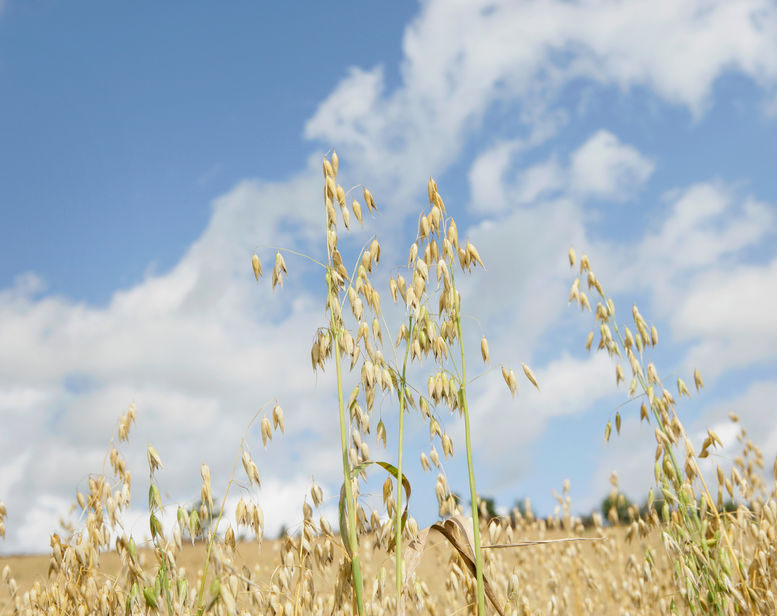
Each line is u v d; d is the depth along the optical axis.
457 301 0.98
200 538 0.95
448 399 0.96
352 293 0.96
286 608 0.93
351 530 0.90
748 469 1.42
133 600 0.96
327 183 0.97
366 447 0.96
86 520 1.00
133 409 1.06
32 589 1.09
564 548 1.62
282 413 0.96
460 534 1.00
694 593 1.11
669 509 1.18
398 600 0.91
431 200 1.00
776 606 1.09
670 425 1.18
